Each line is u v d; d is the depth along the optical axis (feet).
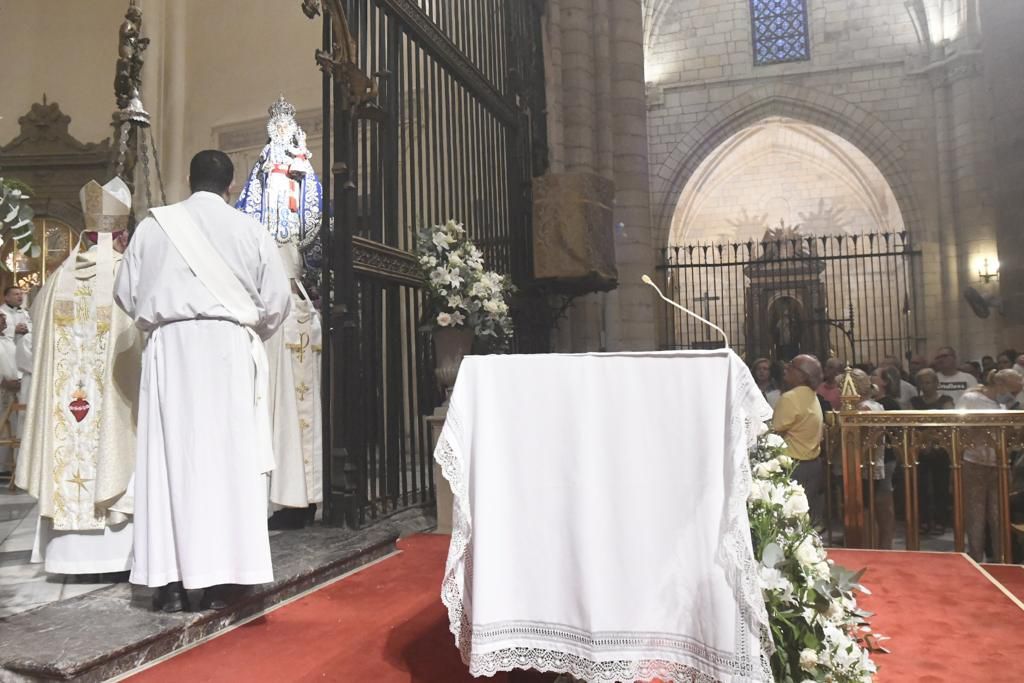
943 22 61.05
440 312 17.42
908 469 15.31
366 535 14.46
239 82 34.24
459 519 7.98
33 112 35.37
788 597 7.24
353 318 15.70
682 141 69.26
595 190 27.35
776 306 69.46
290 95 33.53
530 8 31.37
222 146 34.14
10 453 23.18
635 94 35.40
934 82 61.11
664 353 7.77
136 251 10.17
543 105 31.55
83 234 11.84
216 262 10.14
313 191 19.43
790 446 17.70
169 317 9.75
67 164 35.06
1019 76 32.37
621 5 35.37
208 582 9.41
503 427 8.15
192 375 9.71
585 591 7.50
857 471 15.46
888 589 11.80
